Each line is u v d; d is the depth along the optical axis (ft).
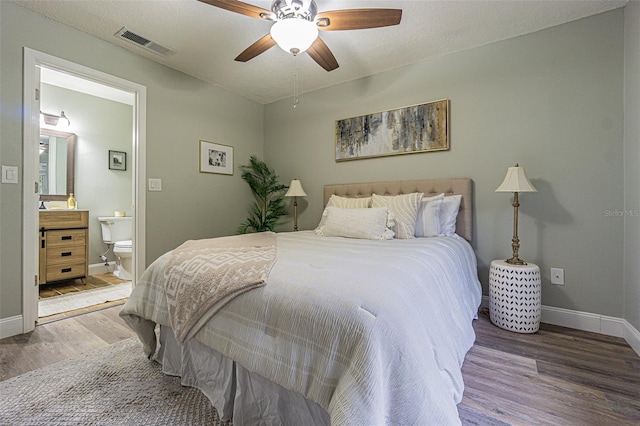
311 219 12.17
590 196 7.14
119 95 12.91
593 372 5.28
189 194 10.49
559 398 4.55
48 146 11.73
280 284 3.65
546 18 7.22
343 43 8.38
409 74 9.65
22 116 6.90
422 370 2.91
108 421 4.06
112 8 6.86
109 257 13.33
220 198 11.62
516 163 8.00
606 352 6.03
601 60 7.00
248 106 12.79
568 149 7.37
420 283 3.89
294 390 3.18
